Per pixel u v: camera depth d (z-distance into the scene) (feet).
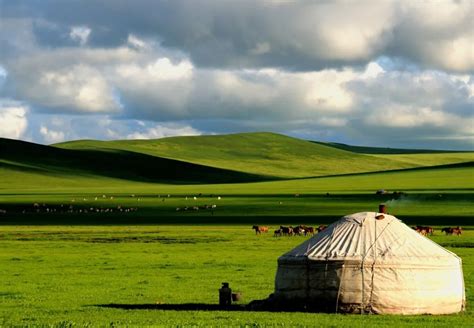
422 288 143.23
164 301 170.81
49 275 227.81
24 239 389.19
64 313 150.71
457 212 621.31
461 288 149.28
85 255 297.94
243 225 521.24
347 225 151.33
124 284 204.64
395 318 136.15
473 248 321.32
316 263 145.79
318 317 137.08
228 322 131.75
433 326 126.21
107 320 138.51
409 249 145.79
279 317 137.18
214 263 264.11
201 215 646.74
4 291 190.08
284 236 408.05
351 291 143.13
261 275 225.56
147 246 341.41
